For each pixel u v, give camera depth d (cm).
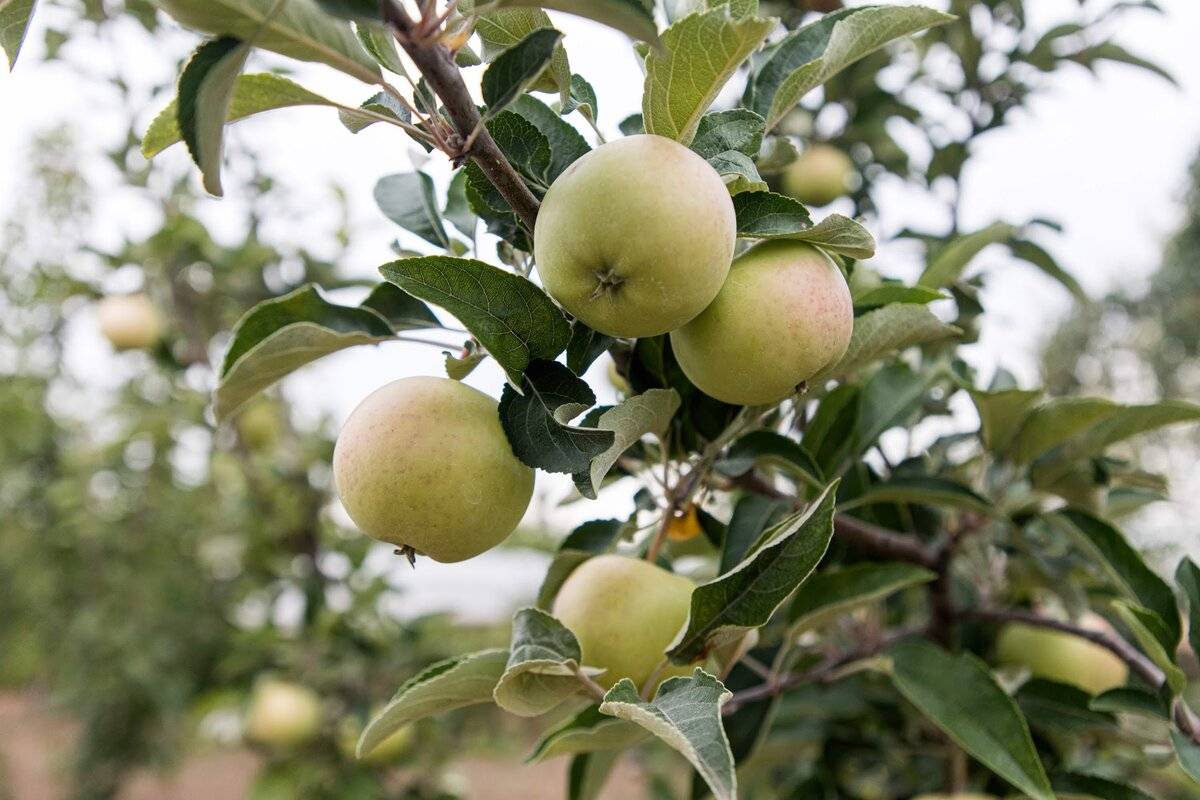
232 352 39
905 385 56
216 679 160
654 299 33
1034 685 57
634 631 40
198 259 121
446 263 35
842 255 39
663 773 116
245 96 35
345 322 41
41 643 196
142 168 116
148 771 185
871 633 69
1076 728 56
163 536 162
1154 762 64
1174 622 49
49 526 180
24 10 37
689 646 38
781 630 67
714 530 53
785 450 46
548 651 36
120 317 122
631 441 39
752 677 57
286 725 107
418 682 39
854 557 61
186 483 158
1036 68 83
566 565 45
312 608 115
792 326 36
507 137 37
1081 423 56
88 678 163
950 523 64
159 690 155
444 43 33
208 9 29
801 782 68
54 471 185
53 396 184
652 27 29
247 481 123
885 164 93
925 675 50
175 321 129
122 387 141
